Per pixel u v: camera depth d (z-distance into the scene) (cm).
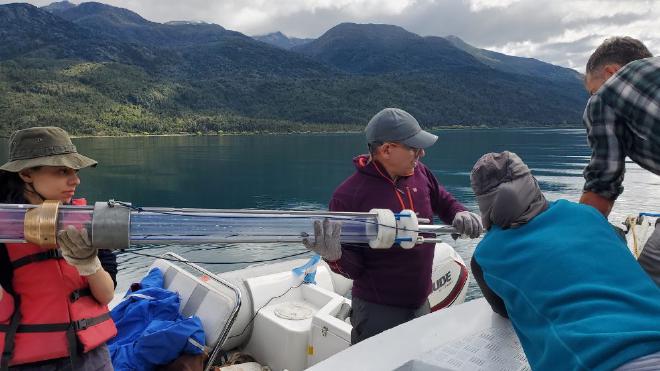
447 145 7938
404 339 208
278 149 7525
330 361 192
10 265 185
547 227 151
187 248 1282
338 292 518
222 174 4497
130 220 152
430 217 272
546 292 138
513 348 200
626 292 129
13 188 189
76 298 194
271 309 408
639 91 182
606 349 116
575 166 4534
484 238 168
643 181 2967
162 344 303
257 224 167
